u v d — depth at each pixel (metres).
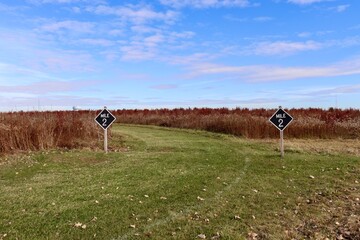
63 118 18.41
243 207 7.62
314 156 14.66
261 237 6.03
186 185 9.41
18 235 5.86
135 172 11.04
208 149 16.61
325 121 22.83
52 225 6.34
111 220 6.65
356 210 7.62
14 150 14.51
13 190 8.67
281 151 14.56
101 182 9.63
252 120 23.30
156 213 7.11
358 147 17.27
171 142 19.38
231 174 11.04
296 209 7.63
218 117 27.36
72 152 14.84
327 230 6.44
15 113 17.52
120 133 23.97
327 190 9.29
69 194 8.36
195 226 6.39
